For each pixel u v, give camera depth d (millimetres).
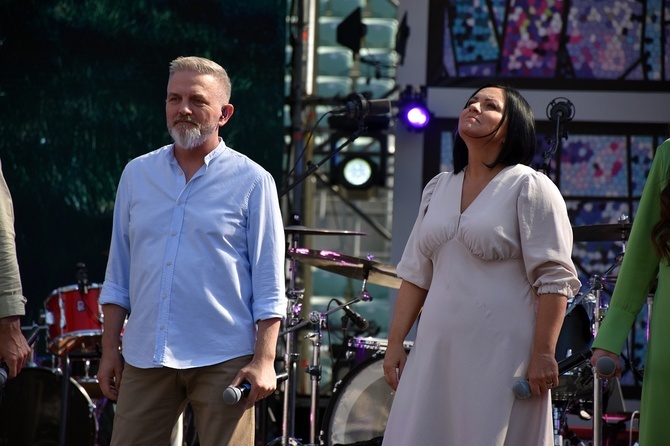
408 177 15297
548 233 6145
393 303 15148
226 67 15094
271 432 14305
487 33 15359
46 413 12469
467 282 6172
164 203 6730
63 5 15078
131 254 6816
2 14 15031
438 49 15398
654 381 5758
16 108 14969
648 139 15172
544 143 15219
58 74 15039
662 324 5781
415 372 6297
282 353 15008
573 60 15266
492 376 6051
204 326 6555
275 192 6887
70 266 14836
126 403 6641
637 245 6078
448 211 6355
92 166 14961
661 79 15172
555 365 6016
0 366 6336
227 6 15133
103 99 15031
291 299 11750
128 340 6680
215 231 6645
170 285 6578
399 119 15367
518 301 6141
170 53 15086
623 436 12391
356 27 16156
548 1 15328
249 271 6770
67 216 14898
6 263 6176
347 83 19656
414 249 6637
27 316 14695
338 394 11945
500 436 5984
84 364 13680
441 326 6180
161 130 15031
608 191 15164
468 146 6414
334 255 11414
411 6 15492
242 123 15031
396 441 6262
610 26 15242
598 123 15195
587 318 10711
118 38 15086
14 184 14898
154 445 6641
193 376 6555
